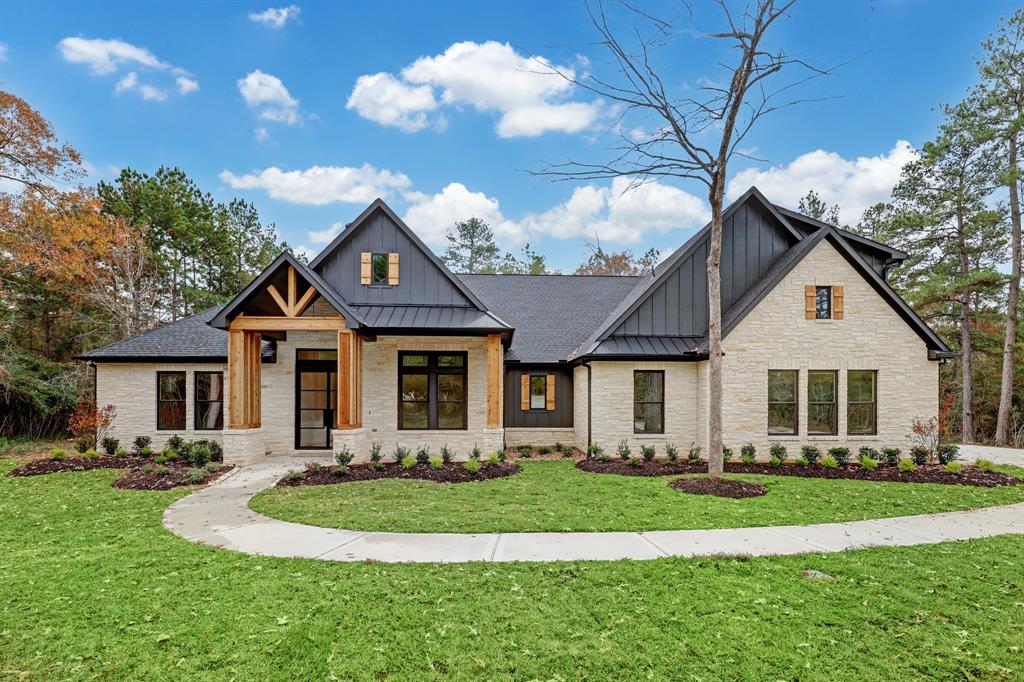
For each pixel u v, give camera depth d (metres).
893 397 15.04
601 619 4.82
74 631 4.62
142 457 14.73
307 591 5.46
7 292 22.59
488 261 51.22
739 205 16.64
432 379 16.38
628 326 16.34
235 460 13.98
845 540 7.35
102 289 25.20
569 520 8.34
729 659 4.14
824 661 4.12
